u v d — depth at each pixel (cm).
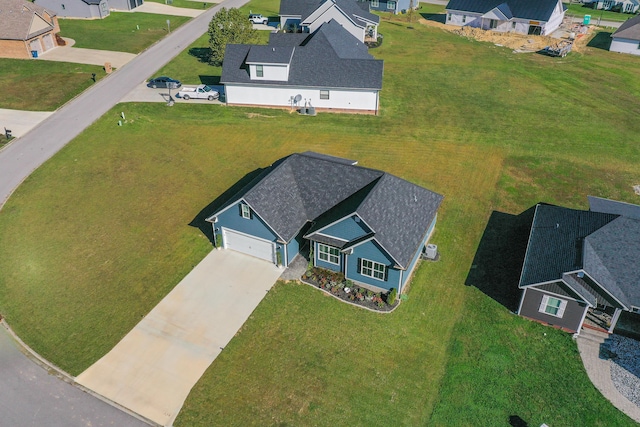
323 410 2342
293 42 5894
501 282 3089
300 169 3356
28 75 5747
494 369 2550
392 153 4503
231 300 2916
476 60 6825
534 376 2516
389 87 5884
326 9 6775
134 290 2973
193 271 3122
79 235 3403
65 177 4009
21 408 2342
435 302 2942
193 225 3522
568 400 2400
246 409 2345
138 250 3281
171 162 4272
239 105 5344
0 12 6166
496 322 2819
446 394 2425
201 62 6456
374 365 2559
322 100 5216
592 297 2591
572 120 5197
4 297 2927
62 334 2706
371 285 3008
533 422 2302
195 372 2514
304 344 2661
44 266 3142
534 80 6194
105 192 3853
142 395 2409
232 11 6150
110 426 2277
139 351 2614
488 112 5331
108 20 7912
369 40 7338
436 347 2666
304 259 3241
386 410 2348
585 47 7569
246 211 3053
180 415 2323
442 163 4359
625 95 5828
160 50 6788
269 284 3034
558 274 2656
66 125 4769
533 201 3884
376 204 2950
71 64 6116
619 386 2466
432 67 6525
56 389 2431
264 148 4538
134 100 5322
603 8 10088
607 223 2903
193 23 8031
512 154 4531
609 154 4581
